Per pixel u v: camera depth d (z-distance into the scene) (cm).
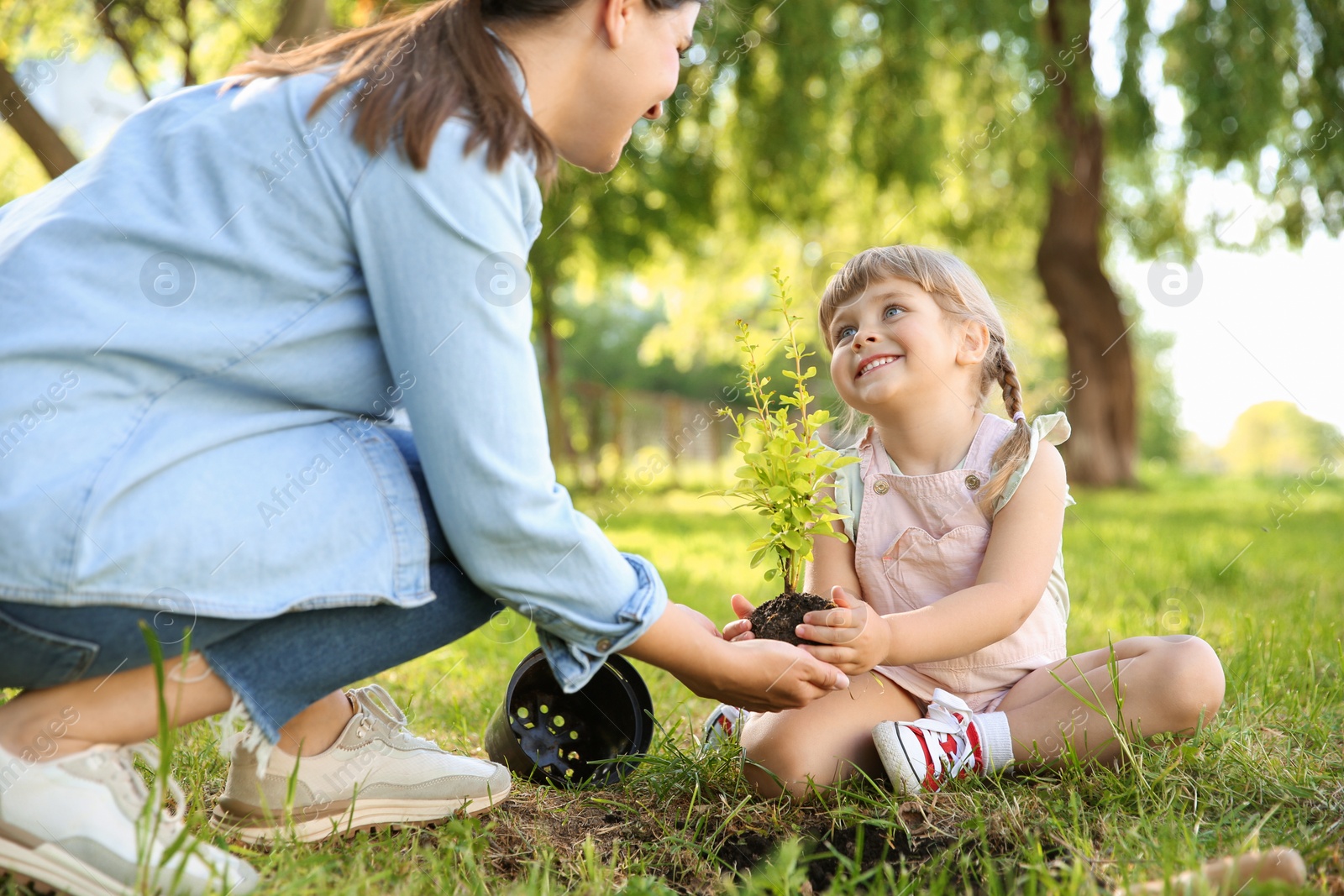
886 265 167
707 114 857
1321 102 884
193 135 111
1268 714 178
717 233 1077
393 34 117
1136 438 1129
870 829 134
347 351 111
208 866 105
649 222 909
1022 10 842
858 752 151
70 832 101
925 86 866
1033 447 159
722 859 129
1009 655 161
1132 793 138
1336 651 216
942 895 111
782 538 150
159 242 104
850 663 140
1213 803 138
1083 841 123
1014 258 1268
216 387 106
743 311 1351
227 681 107
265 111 110
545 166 118
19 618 97
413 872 118
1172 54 891
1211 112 867
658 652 120
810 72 827
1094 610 296
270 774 127
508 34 119
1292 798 138
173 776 145
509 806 144
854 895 114
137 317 102
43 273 102
